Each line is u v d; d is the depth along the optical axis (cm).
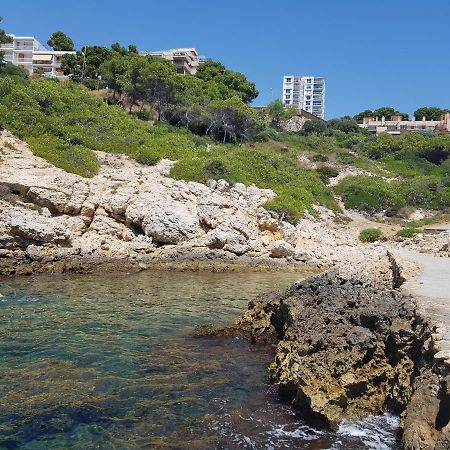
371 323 1063
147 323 1591
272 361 1241
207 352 1305
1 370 1103
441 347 776
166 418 902
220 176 3700
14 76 4888
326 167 5466
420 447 683
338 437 828
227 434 842
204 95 6662
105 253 2844
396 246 3197
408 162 6300
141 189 3319
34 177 2950
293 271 2991
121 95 6362
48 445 795
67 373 1102
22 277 2333
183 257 2967
